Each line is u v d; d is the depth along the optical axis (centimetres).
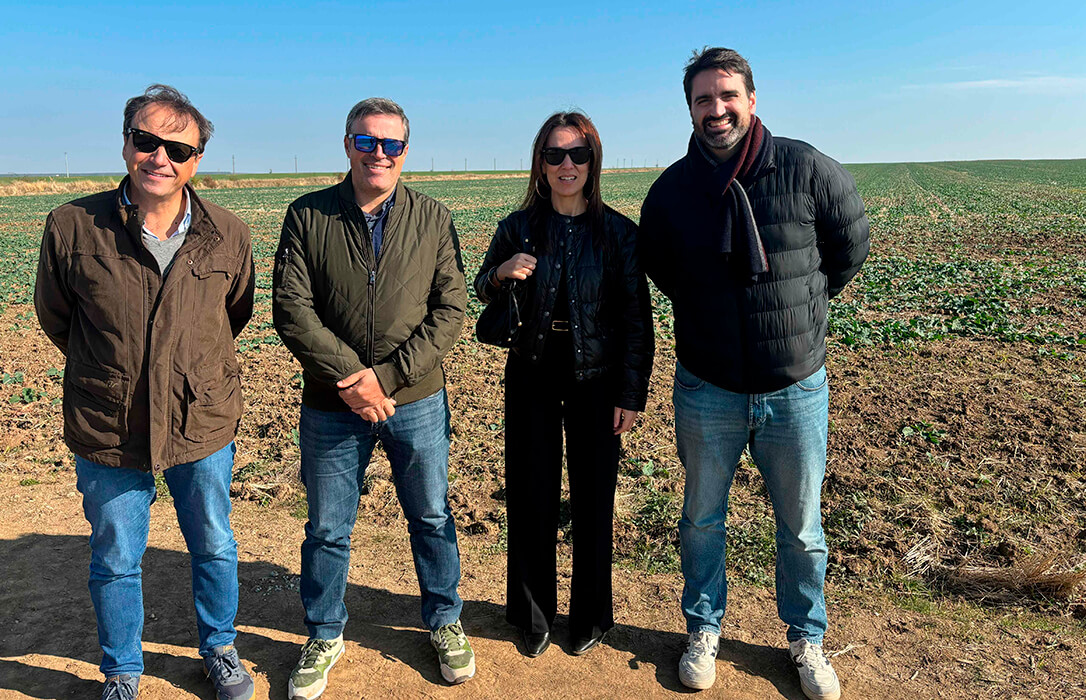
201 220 280
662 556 412
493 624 353
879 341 853
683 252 295
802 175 283
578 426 322
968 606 357
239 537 440
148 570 402
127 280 267
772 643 336
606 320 319
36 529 447
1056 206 3109
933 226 2411
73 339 277
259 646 338
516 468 325
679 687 308
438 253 307
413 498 318
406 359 290
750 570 391
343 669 320
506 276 304
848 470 502
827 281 318
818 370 299
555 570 336
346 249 289
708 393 307
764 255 282
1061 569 372
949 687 302
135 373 270
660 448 558
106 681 296
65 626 353
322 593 315
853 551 409
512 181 9200
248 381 760
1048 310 1016
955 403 628
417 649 336
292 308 286
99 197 274
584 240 312
